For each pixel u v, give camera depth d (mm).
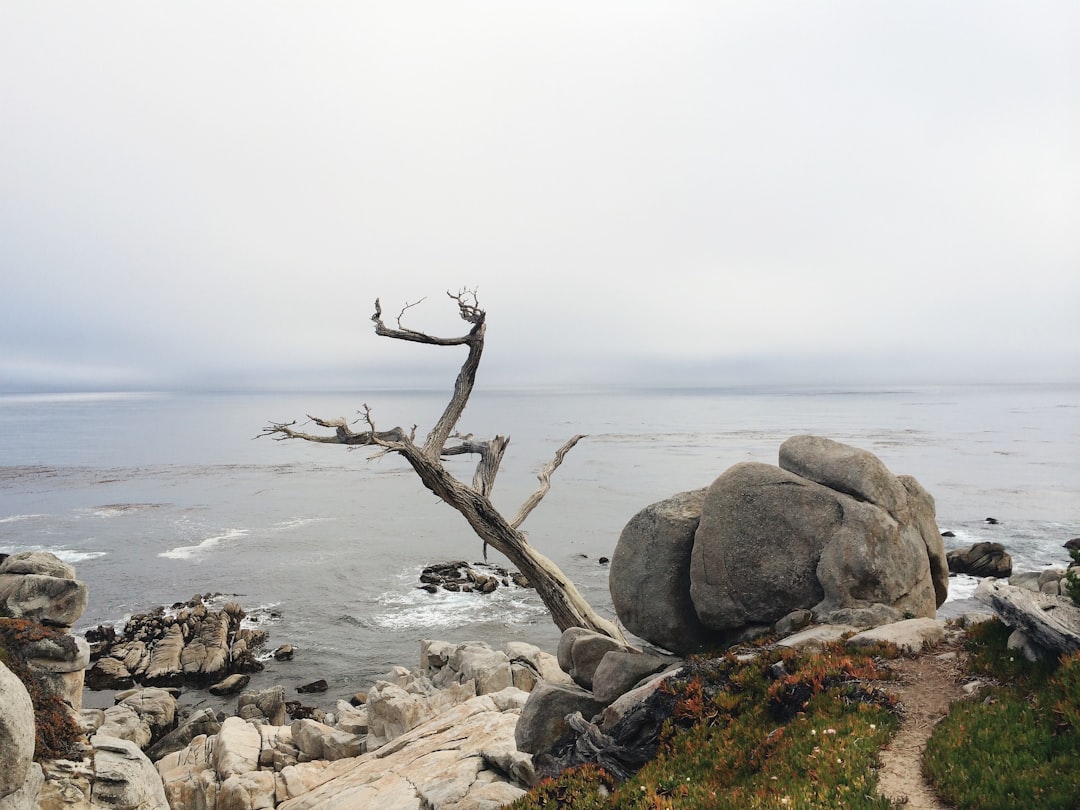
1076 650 9148
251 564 66750
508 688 22141
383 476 142375
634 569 16344
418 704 22438
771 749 10047
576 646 16047
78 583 16016
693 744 11148
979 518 78938
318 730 22156
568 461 153125
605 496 104750
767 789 8914
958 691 10164
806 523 14625
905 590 13906
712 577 14977
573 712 14422
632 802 10180
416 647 45656
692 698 12109
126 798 13141
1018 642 10445
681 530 16125
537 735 14414
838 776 8578
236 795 18016
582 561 65188
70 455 186000
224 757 20422
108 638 45781
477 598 55719
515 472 134500
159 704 33312
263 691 34719
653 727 12266
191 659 41719
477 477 23625
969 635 11625
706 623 15094
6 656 13906
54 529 84188
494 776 15328
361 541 77250
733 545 14938
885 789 8234
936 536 15398
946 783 7973
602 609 52125
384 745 20172
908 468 126188
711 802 9242
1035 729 8344
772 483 15273
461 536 79875
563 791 11484
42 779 11711
